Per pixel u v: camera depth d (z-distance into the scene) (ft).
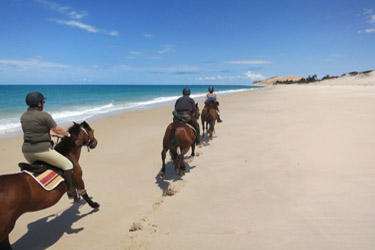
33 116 11.27
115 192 17.89
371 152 21.03
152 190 17.89
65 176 12.07
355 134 27.58
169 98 128.77
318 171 17.94
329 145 24.04
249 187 16.57
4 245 10.73
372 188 14.56
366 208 12.58
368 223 11.37
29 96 11.38
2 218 9.32
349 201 13.41
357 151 21.58
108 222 14.23
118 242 12.34
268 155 22.74
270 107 61.26
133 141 32.32
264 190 15.87
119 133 37.68
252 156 22.91
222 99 104.32
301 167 19.04
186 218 13.66
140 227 13.16
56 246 12.46
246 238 11.22
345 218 11.91
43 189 10.87
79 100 112.57
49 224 14.47
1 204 9.29
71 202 17.01
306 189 15.34
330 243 10.27
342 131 29.43
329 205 13.21
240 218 12.95
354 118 37.60
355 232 10.84
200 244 11.22
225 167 20.80
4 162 25.35
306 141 26.16
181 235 12.14
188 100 20.66
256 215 13.05
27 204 10.31
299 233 11.12
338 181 15.96
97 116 56.29
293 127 33.81
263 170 19.25
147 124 44.86
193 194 16.51
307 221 11.98
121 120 49.98
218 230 12.14
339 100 68.28
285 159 21.22
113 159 25.16
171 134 17.56
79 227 13.97
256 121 41.14
